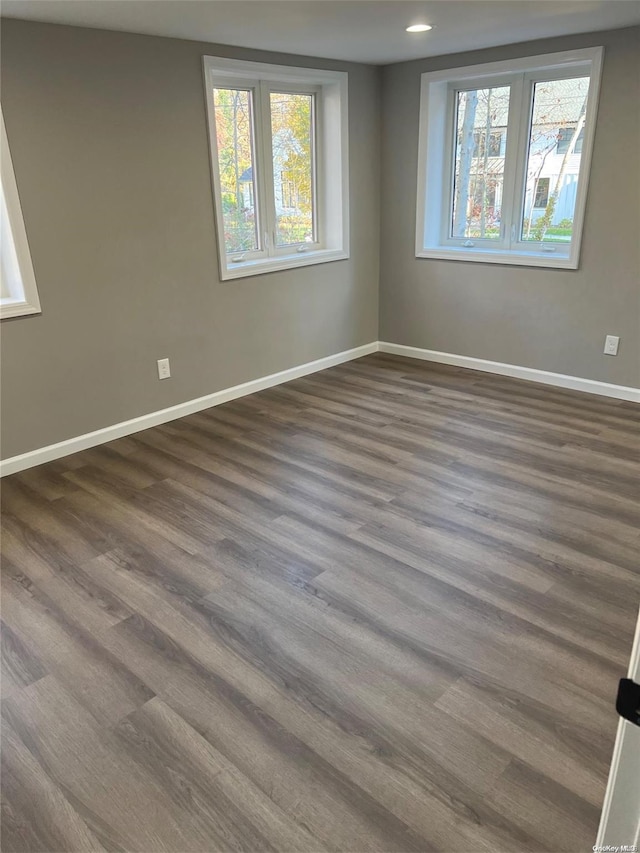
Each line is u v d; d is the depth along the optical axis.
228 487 3.18
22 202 3.11
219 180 3.93
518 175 4.44
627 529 2.73
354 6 2.88
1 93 2.93
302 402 4.35
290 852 1.48
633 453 3.46
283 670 2.01
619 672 1.97
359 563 2.54
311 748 1.74
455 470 3.30
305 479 3.24
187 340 4.04
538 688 1.92
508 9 3.06
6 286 3.31
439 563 2.53
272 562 2.56
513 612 2.24
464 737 1.76
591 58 3.75
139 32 3.30
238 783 1.65
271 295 4.48
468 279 4.79
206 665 2.04
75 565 2.57
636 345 4.12
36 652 2.12
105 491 3.16
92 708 1.89
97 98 3.26
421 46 3.96
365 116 4.75
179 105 3.61
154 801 1.61
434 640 2.12
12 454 3.37
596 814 1.54
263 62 3.95
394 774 1.66
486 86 4.41
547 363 4.57
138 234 3.61
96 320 3.54
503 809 1.56
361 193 4.93
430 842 1.49
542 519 2.82
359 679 1.97
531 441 3.64
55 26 3.04
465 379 4.75
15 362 3.27
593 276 4.18
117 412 3.78
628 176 3.86
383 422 3.96
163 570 2.53
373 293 5.34
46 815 1.58
